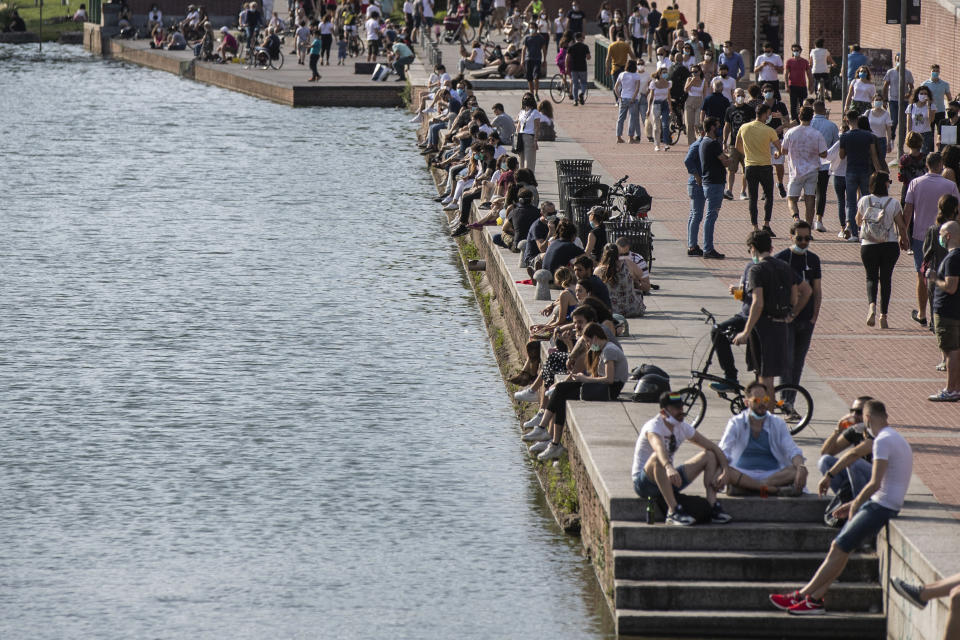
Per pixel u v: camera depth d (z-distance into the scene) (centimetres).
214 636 3353
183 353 5984
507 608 3512
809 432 3919
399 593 3603
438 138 11250
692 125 9431
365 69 16612
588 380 4247
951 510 3262
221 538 3962
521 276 6141
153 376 5628
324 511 4178
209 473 4497
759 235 3891
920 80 10619
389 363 5869
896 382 4419
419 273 7644
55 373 5659
